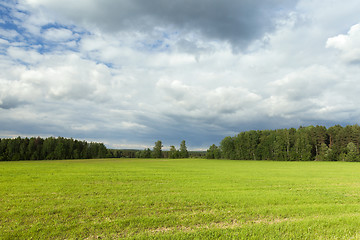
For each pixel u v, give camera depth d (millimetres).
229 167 60469
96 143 157500
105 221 12117
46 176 32531
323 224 11734
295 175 38125
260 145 132375
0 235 9977
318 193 21078
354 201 17938
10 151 123375
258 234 10445
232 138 146375
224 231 10719
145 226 11531
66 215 13148
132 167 55656
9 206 14977
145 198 17688
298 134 127562
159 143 175625
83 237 10102
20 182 26109
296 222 11984
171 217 12883
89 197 18109
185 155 167375
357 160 102750
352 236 10500
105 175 34938
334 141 119938
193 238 10016
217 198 17922
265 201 17000
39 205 15320
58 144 134000
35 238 9820
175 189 22359
